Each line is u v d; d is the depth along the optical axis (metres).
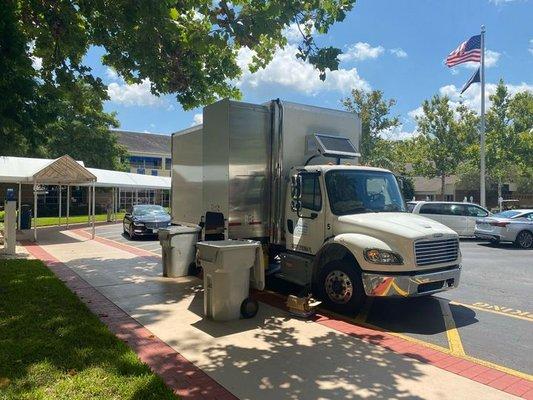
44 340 5.31
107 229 23.98
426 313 7.21
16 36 7.02
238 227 8.11
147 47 9.22
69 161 17.33
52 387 4.07
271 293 8.39
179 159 11.30
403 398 4.03
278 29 7.39
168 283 9.15
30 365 4.56
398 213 7.59
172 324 6.28
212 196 8.55
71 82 9.96
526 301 8.12
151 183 35.28
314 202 7.60
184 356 5.03
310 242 7.64
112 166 46.34
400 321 6.71
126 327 6.12
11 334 5.53
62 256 13.18
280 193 8.26
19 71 7.52
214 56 10.70
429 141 36.09
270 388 4.22
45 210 37.00
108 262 12.04
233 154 8.05
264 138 8.42
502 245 17.52
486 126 33.72
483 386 4.31
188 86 10.56
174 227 10.20
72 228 24.44
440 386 4.30
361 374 4.57
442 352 5.31
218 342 5.52
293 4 6.86
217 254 6.32
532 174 35.91
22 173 20.38
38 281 8.84
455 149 35.22
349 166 7.95
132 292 8.30
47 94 9.45
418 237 6.43
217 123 8.38
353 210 7.44
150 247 15.94
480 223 17.70
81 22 9.24
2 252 13.36
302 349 5.29
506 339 5.89
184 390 4.16
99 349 5.03
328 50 7.22
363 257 6.59
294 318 6.65
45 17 8.21
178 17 8.72
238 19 7.47
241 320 6.49
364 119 35.12
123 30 8.69
